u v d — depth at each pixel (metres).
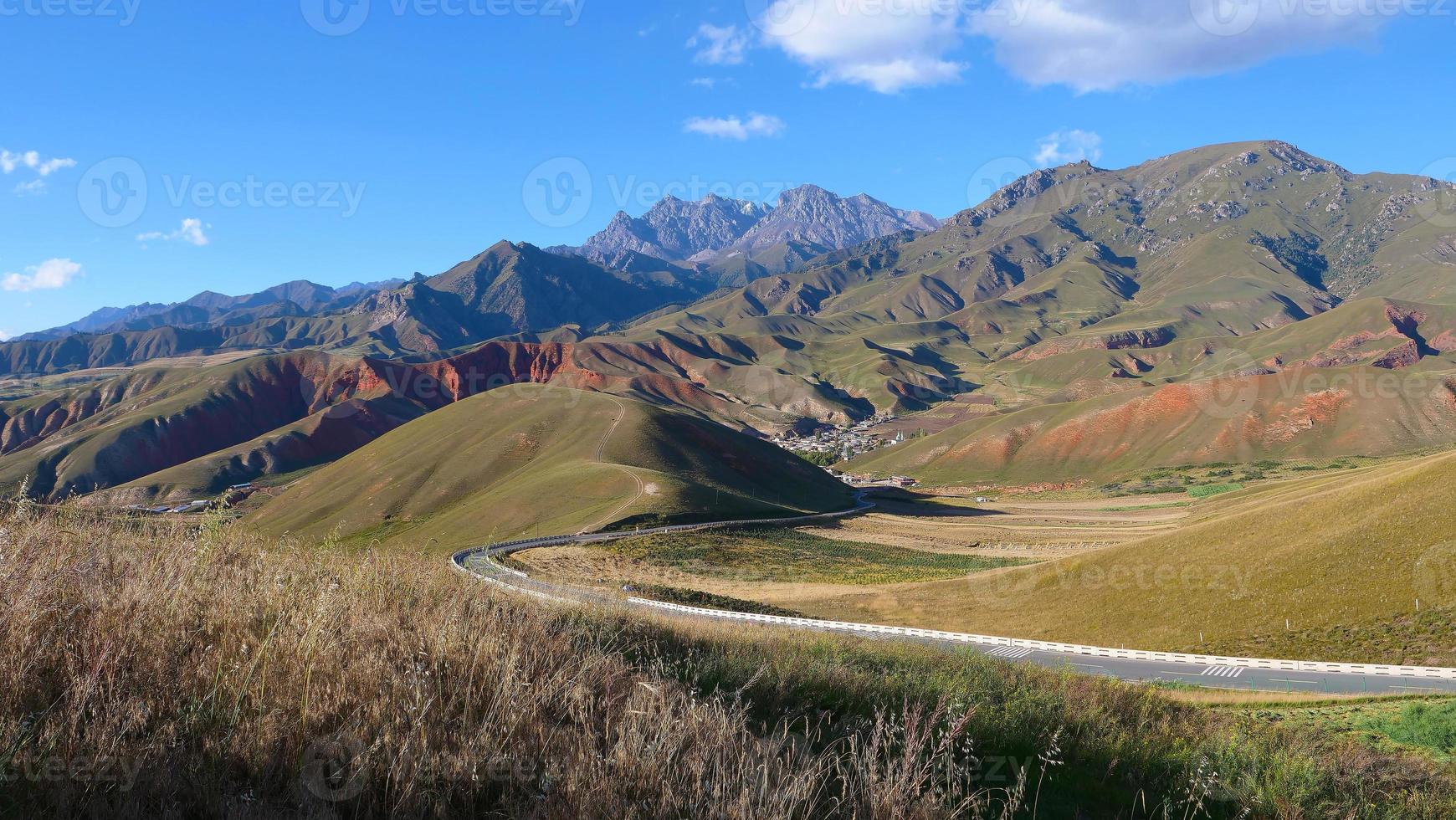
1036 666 15.26
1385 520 47.50
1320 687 29.55
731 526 105.56
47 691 4.22
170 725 4.02
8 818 3.35
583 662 6.37
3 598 4.73
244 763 4.05
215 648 4.90
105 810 3.49
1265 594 44.78
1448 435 171.62
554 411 161.88
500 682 5.14
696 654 9.09
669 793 4.34
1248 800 7.91
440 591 7.68
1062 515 142.88
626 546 86.94
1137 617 46.81
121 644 4.61
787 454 181.88
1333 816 8.17
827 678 8.87
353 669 4.96
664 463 140.88
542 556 78.19
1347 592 41.94
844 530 114.56
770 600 60.38
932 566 87.56
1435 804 9.73
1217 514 94.12
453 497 134.25
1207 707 21.23
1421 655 34.28
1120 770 8.05
